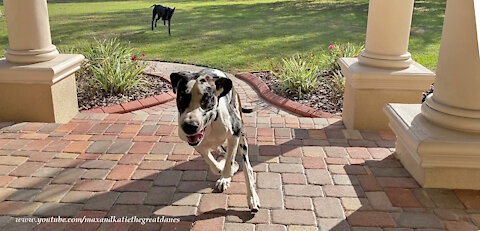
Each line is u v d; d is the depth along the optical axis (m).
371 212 2.35
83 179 2.69
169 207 2.39
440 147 2.45
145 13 13.44
